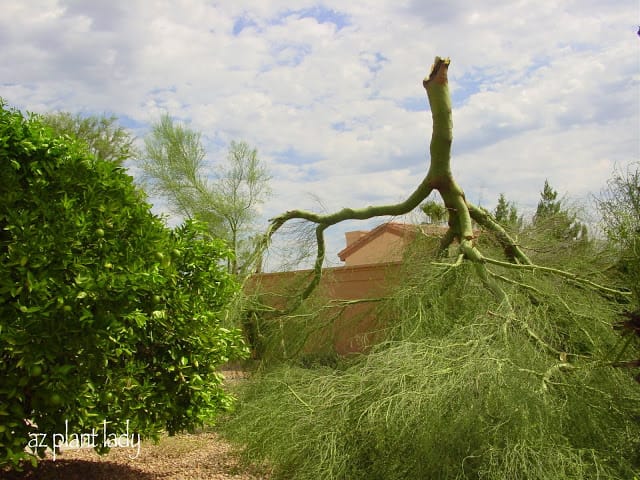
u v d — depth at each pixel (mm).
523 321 5383
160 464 5613
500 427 4094
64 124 23062
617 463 4324
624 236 5305
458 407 4145
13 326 3846
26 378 3902
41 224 4082
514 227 8992
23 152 4164
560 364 4934
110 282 4051
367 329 8617
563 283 6883
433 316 6566
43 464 5129
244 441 5551
